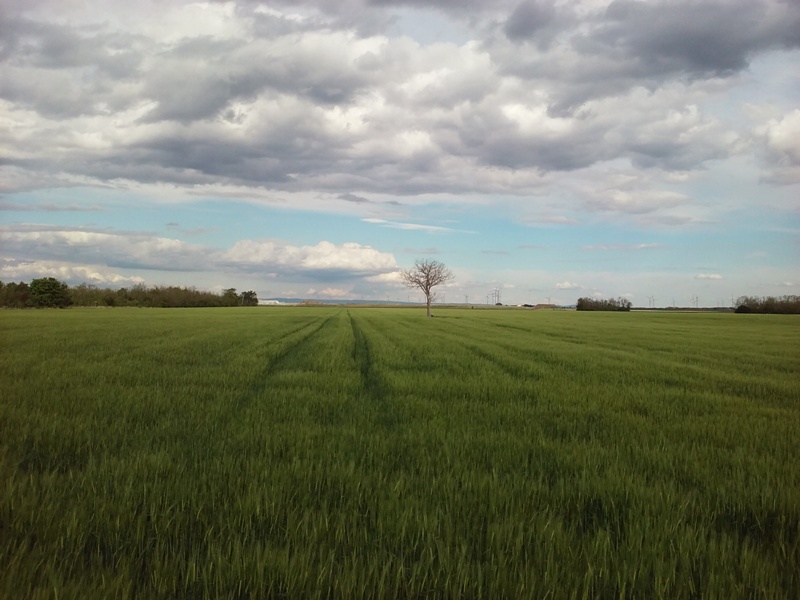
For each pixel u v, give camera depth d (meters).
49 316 50.34
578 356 19.72
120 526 3.86
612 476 5.24
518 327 45.12
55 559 3.31
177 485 4.62
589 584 3.24
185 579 3.15
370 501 4.46
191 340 22.75
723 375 14.58
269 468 5.27
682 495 4.82
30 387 10.12
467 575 3.24
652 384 12.71
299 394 10.29
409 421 8.14
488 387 11.77
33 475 4.81
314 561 3.46
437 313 97.38
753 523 4.43
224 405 8.86
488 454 6.22
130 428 7.11
